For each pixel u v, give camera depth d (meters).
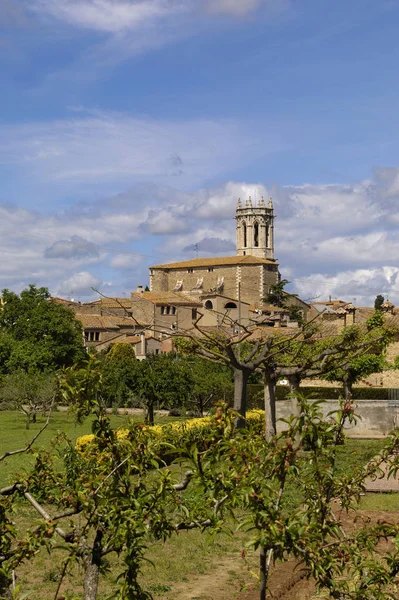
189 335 21.39
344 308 54.94
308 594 11.72
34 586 12.38
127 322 108.12
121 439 7.88
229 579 13.08
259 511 6.89
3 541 7.43
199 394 45.44
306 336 23.48
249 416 35.22
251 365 21.28
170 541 15.67
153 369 43.19
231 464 7.20
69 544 7.58
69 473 9.50
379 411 39.16
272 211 187.88
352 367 42.91
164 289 142.12
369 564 7.71
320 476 7.91
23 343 67.31
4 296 72.75
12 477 8.52
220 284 123.88
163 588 12.33
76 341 71.50
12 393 46.81
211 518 7.31
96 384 8.09
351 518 16.91
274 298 121.62
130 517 7.09
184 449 7.27
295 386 23.61
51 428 43.91
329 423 7.97
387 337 23.17
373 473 8.91
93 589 7.14
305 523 7.16
